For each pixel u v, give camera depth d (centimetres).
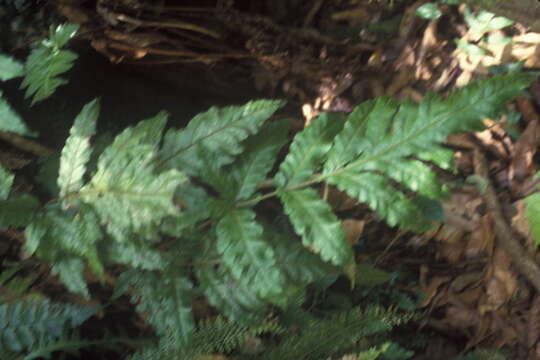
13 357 71
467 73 145
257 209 130
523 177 130
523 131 134
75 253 63
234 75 162
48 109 133
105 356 96
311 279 71
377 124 69
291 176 69
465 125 67
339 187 67
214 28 153
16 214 63
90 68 144
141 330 102
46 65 78
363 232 128
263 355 77
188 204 68
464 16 151
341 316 76
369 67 155
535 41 140
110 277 98
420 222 66
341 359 70
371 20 162
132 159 63
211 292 67
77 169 65
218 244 65
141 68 152
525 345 113
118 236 62
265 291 63
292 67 157
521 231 122
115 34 143
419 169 67
